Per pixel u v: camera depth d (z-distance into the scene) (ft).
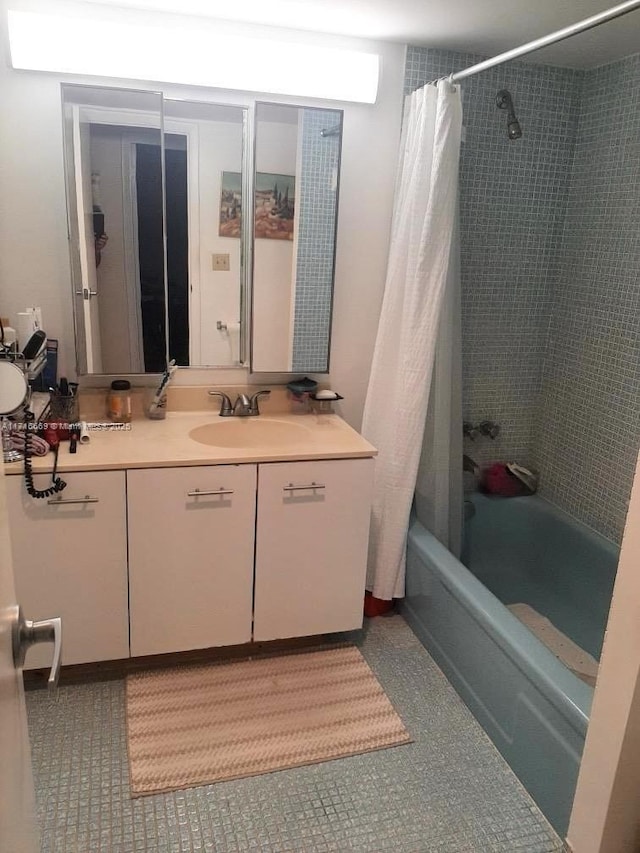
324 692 7.05
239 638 7.24
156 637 6.94
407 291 7.50
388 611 8.61
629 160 7.75
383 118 7.81
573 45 7.37
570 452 9.02
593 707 4.92
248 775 5.94
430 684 7.27
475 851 5.32
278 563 7.11
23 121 6.70
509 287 8.98
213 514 6.70
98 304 7.27
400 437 7.75
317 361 8.32
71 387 7.06
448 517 8.43
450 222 7.14
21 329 6.72
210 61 6.88
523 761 5.97
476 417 9.41
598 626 8.20
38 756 6.04
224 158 7.34
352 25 6.99
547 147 8.55
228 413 7.88
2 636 2.66
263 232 7.66
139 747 6.16
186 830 5.39
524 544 9.47
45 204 6.96
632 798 4.88
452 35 7.22
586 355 8.63
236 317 7.85
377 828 5.49
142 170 7.05
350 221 8.02
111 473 6.29
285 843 5.32
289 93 7.25
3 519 2.84
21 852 2.89
